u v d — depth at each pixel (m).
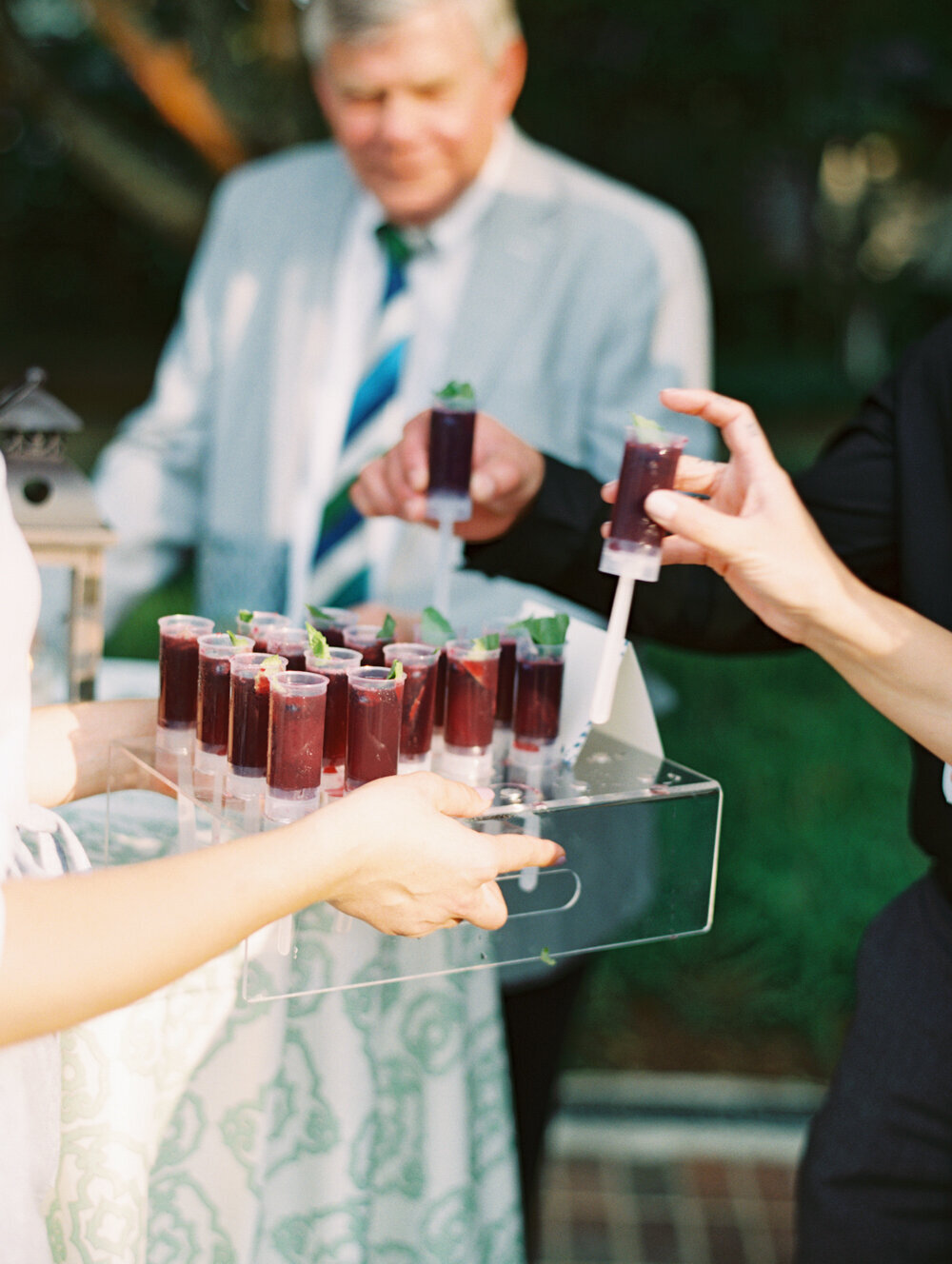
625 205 2.88
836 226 12.04
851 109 6.21
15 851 1.30
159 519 3.04
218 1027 1.55
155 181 5.36
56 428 1.78
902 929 1.84
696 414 1.63
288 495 2.91
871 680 1.60
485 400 2.80
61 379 11.54
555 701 1.61
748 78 6.11
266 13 4.80
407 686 1.54
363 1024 1.62
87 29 9.20
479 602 2.74
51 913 1.09
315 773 1.40
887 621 1.56
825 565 1.54
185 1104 1.56
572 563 1.96
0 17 5.13
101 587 1.81
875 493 1.84
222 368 3.01
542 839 1.39
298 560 2.87
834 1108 1.87
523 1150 2.34
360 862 1.24
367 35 2.37
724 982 3.56
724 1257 2.77
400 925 1.32
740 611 1.93
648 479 1.50
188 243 5.43
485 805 1.40
